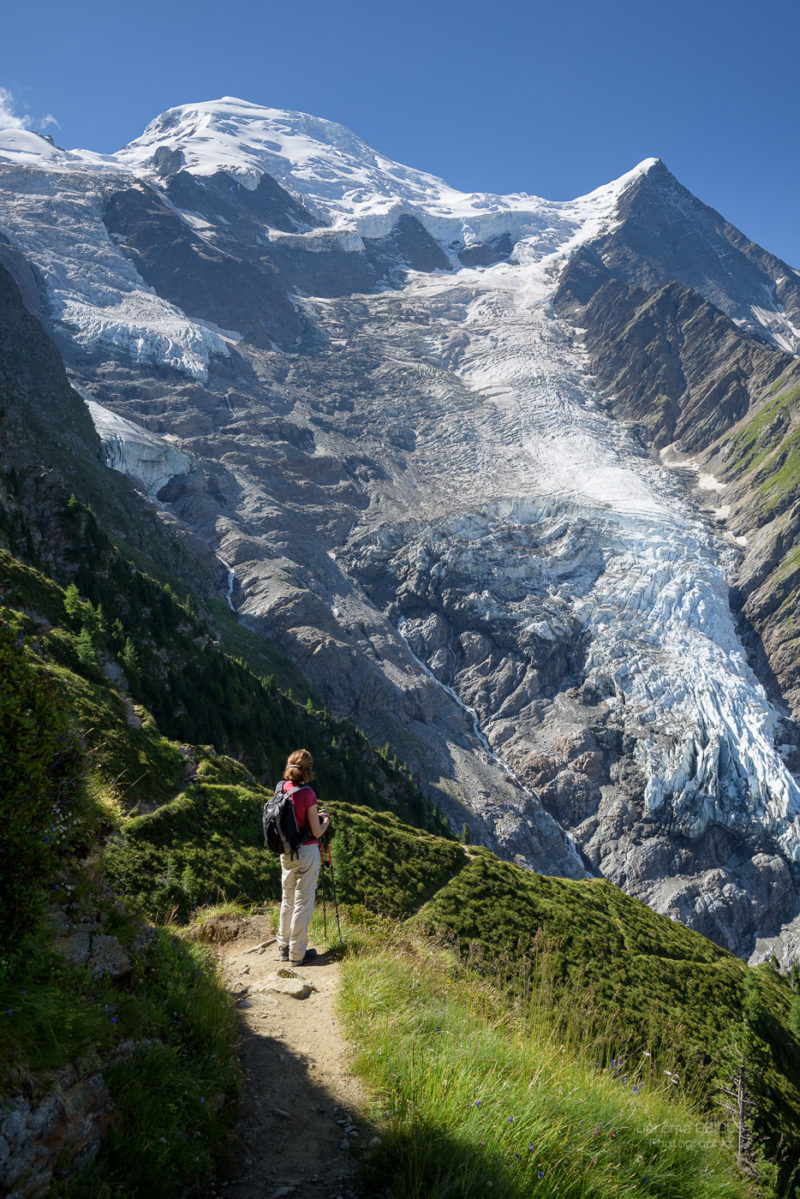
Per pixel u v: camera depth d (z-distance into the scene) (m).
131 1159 5.07
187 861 36.41
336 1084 7.13
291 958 10.65
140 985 6.89
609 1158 6.21
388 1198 5.37
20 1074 4.76
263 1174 5.75
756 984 60.41
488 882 60.62
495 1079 6.80
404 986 9.49
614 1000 46.84
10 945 5.59
